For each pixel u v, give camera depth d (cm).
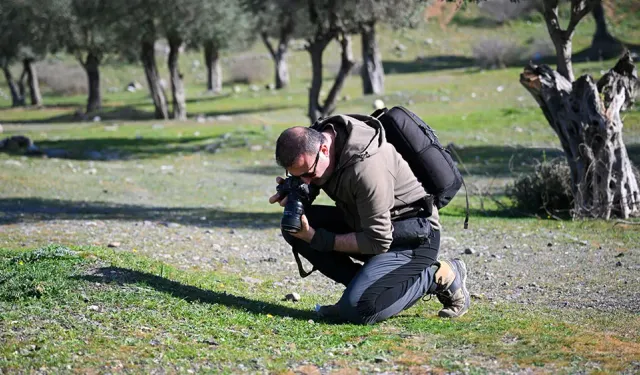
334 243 452
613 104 1041
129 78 5162
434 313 519
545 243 873
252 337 431
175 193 1552
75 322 435
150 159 2188
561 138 1067
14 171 1731
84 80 5206
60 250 589
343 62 1961
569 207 1101
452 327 464
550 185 1120
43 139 2689
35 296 479
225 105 3844
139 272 547
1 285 497
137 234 879
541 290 632
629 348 416
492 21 5112
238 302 510
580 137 1041
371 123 445
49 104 4547
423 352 407
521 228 981
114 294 487
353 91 3928
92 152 2314
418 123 464
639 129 1980
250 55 5522
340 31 1930
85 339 410
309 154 425
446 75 3925
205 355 393
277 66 4428
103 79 5141
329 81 4475
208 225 1031
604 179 1034
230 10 3309
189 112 3647
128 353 391
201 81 5091
